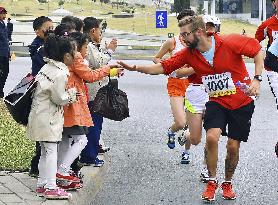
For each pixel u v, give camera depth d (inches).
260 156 420.2
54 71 281.0
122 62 319.3
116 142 464.1
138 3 4352.9
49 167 285.3
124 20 3157.0
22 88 287.4
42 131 282.2
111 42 367.9
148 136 489.7
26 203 276.8
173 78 386.9
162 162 400.8
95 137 356.2
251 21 3029.0
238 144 316.8
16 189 299.6
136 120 566.3
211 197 314.0
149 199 319.0
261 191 336.5
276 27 418.9
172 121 562.6
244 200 319.6
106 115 340.8
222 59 306.7
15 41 1920.5
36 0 3858.3
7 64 612.1
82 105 303.9
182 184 349.1
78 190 304.0
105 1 4141.2
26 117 289.1
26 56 1467.8
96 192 330.3
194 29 302.2
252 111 316.2
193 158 412.5
